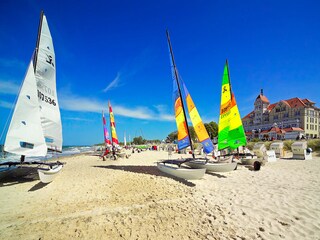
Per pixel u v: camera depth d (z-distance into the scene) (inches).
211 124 2549.2
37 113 373.7
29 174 451.2
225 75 513.7
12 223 206.2
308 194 287.1
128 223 204.7
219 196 291.9
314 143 987.9
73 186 358.0
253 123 2635.3
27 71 363.3
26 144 361.1
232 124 534.9
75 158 964.0
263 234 179.3
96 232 186.2
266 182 368.2
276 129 2015.3
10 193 316.5
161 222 206.7
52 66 441.1
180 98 463.8
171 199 281.3
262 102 2475.4
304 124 1988.2
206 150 474.0
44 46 423.2
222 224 200.5
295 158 722.2
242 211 232.4
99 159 854.5
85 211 238.4
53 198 291.3
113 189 336.8
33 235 180.7
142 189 334.6
